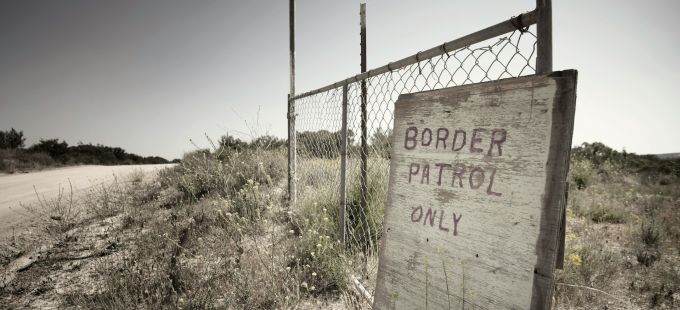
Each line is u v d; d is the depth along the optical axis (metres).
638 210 5.59
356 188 3.49
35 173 10.79
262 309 2.21
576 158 11.01
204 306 2.14
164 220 3.87
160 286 2.38
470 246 1.32
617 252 3.49
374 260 2.77
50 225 3.95
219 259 2.86
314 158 4.25
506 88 1.24
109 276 2.47
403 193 1.67
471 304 1.29
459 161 1.41
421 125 1.62
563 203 1.09
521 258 1.15
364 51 2.76
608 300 2.45
